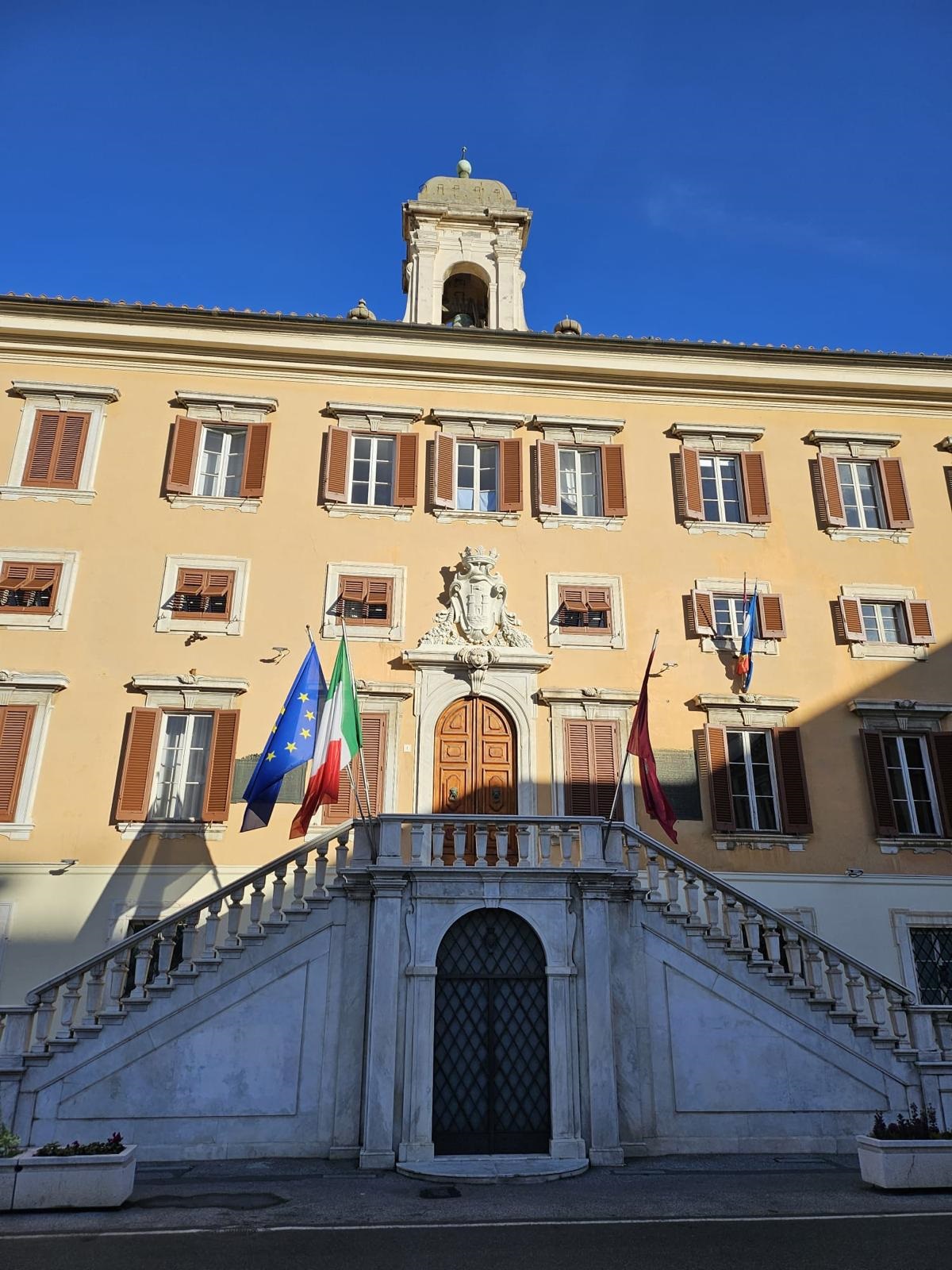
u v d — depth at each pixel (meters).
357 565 18.64
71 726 16.88
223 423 19.64
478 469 20.14
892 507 20.44
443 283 23.75
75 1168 9.09
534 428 20.38
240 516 18.81
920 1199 9.55
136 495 18.75
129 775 16.48
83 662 17.31
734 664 18.75
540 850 13.27
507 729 17.86
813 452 20.94
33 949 15.49
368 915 12.77
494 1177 10.62
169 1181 10.39
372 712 17.53
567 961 12.57
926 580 20.02
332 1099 12.04
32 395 19.25
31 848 16.03
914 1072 12.79
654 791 14.76
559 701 17.91
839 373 21.22
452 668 17.94
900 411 21.53
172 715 17.38
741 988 12.97
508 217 23.67
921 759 18.59
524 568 19.09
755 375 21.00
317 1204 9.30
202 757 17.22
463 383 20.58
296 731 14.64
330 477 19.14
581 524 19.56
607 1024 12.34
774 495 20.39
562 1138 11.66
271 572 18.42
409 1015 12.08
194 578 18.19
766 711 18.39
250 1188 10.04
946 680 19.14
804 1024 12.87
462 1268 7.18
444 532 19.20
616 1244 7.88
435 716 17.62
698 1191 10.05
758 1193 9.91
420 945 12.43
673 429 20.58
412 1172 10.84
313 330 20.05
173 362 19.92
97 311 19.48
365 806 16.86
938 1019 13.27
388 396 20.36
